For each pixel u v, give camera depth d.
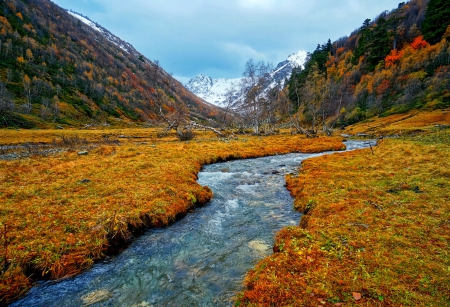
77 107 130.12
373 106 88.06
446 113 59.62
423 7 131.75
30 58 149.25
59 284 7.55
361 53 126.38
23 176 16.30
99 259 8.84
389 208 10.35
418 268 6.44
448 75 77.62
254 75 67.31
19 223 9.62
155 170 18.67
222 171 22.53
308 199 12.97
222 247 9.65
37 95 120.75
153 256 9.16
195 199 14.27
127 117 155.00
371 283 6.05
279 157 30.12
